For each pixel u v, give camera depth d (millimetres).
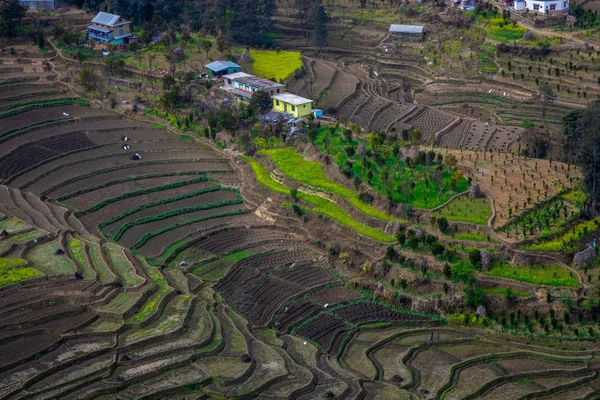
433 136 152750
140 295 102750
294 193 126688
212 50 179625
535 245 106750
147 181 134500
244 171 137625
